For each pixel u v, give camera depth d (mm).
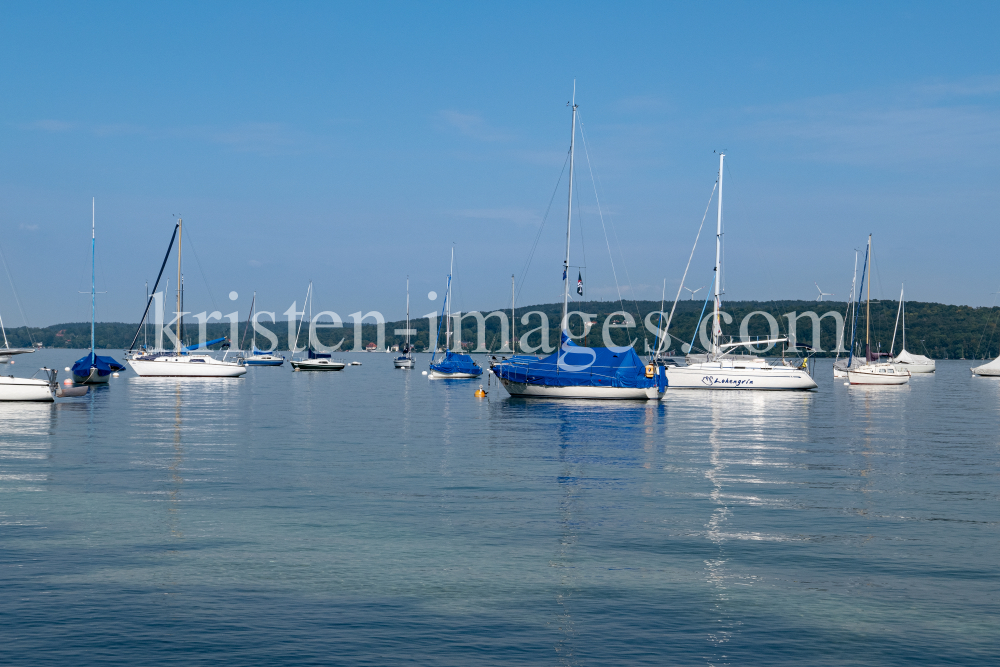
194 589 12359
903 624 11242
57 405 48156
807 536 16000
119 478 21859
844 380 98188
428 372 101000
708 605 11930
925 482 22375
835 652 10281
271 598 12008
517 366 54906
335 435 32969
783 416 44438
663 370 54531
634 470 24203
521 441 31359
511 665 9758
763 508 18656
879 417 44312
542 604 11891
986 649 10406
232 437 31859
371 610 11555
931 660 10062
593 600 12094
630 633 10812
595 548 14953
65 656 9844
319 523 16719
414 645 10312
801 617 11477
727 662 9930
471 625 11023
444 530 16219
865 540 15727
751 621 11312
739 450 29125
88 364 70688
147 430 34125
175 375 83562
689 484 21797
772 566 13906
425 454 27391
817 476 23312
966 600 12242
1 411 43250
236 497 19359
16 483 21000
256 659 9828
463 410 46969
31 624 10844
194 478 21969
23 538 15273
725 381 66375
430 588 12547
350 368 139625
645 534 16047
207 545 14875
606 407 49781
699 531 16344
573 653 10133
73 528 16094
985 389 77375
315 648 10180
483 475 23016
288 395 60594
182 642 10305
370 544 15070
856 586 12867
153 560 13867
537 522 17016
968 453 28703
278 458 26016
